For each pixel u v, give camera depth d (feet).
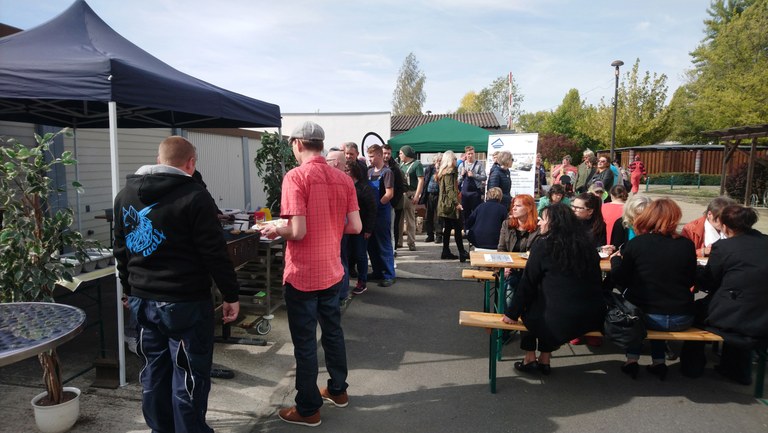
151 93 10.97
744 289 10.53
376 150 19.63
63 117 20.84
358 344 14.29
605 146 103.86
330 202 9.42
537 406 10.69
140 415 9.96
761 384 10.98
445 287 20.16
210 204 7.72
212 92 13.58
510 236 15.67
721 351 12.71
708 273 11.23
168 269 7.54
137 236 7.62
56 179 22.71
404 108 193.77
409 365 12.87
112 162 10.28
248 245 13.64
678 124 110.83
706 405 10.75
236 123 20.62
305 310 9.37
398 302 18.16
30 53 10.95
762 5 75.20
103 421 9.71
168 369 8.16
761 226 40.91
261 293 15.87
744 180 62.80
